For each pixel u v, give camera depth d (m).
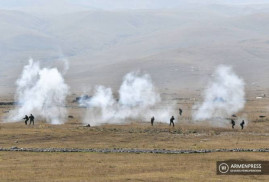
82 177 152.00
